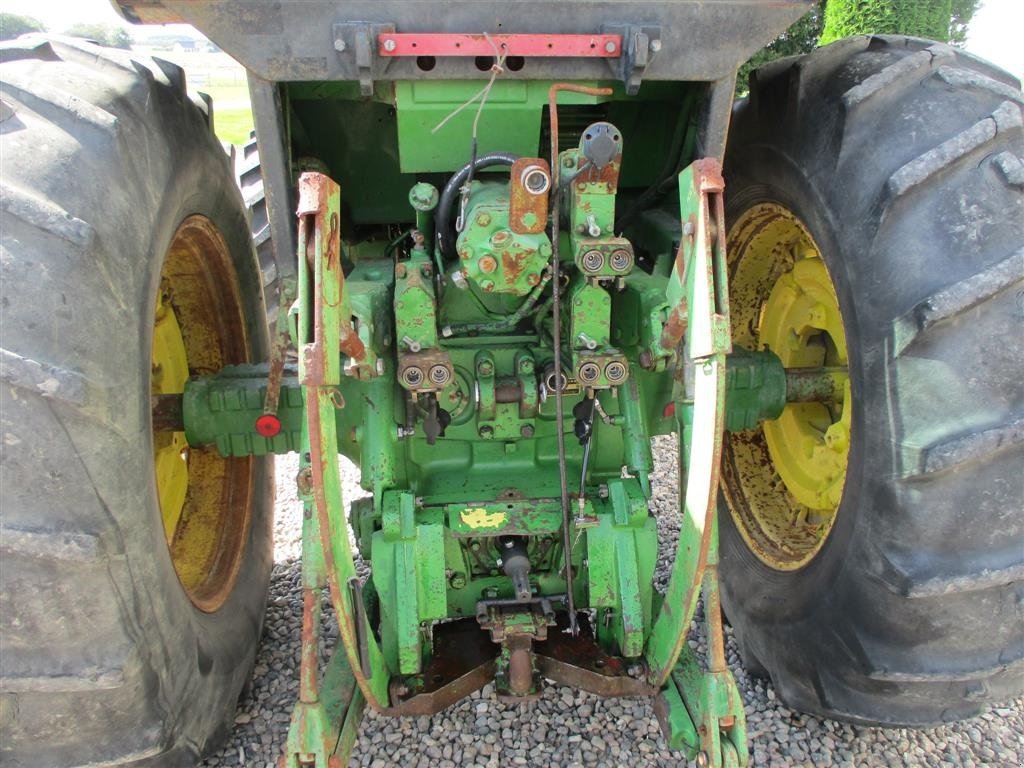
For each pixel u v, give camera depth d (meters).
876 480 2.01
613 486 2.36
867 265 2.03
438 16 1.95
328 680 2.22
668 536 3.69
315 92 2.60
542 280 2.19
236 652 2.61
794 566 2.58
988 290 1.80
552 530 2.31
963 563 1.89
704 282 1.81
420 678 2.27
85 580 1.73
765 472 3.09
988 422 1.82
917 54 2.15
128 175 1.93
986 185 1.89
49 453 1.65
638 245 3.17
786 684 2.55
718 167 1.81
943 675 2.00
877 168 2.05
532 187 1.94
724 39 2.04
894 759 2.52
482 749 2.57
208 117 2.73
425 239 2.51
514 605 2.31
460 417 2.50
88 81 1.97
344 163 3.13
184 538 2.86
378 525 2.38
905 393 1.92
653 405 2.68
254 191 4.42
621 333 2.59
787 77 2.48
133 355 1.87
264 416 2.56
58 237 1.67
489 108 2.17
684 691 2.21
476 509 2.33
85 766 1.91
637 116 2.92
